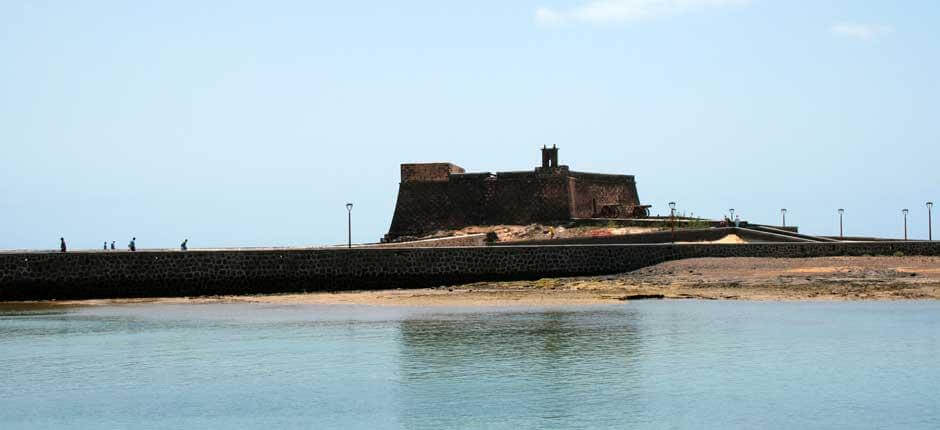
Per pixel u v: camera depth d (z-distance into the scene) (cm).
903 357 5091
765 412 4041
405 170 13500
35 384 4694
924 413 4009
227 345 5691
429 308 7350
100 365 5125
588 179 13688
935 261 8781
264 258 8469
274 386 4597
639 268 9025
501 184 13175
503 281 8850
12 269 8019
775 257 9094
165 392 4512
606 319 6544
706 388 4441
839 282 8131
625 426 3862
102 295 8162
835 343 5497
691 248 9125
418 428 3881
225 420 4041
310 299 8044
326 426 3934
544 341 5666
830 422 3894
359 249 8662
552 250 8925
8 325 6569
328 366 5028
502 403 4228
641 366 4925
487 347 5500
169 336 6041
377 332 6103
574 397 4306
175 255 8312
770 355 5172
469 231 12900
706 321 6381
